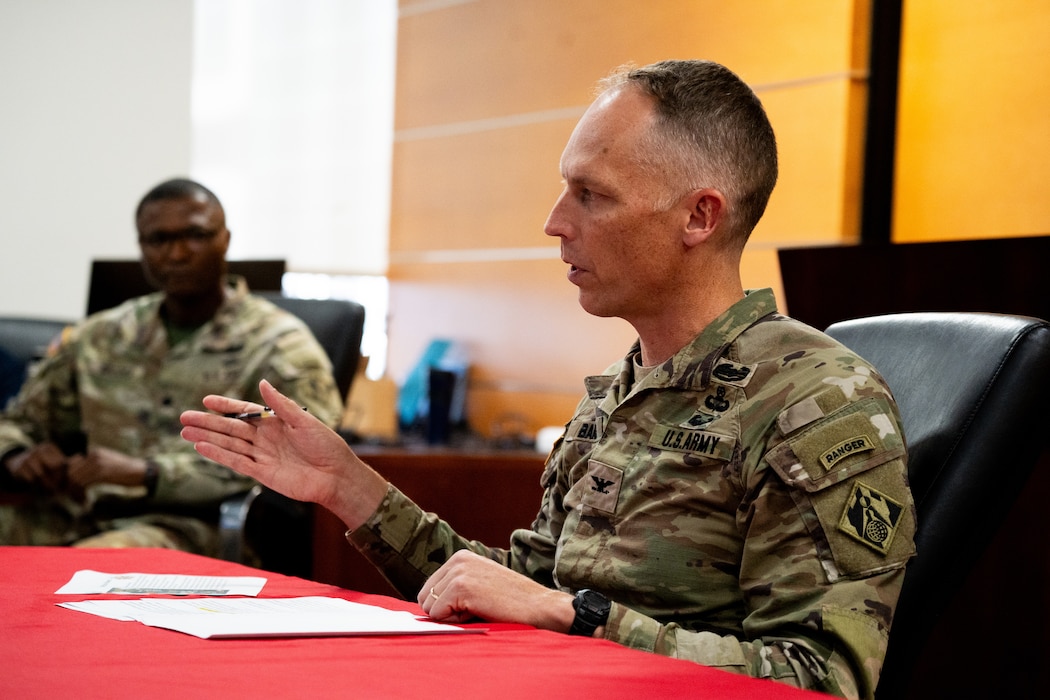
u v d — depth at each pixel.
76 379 3.29
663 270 1.56
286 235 6.40
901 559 1.31
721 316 1.55
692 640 1.25
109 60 6.57
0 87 6.34
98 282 3.98
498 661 1.06
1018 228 3.46
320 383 3.15
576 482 1.63
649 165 1.55
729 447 1.44
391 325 5.92
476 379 5.39
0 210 6.36
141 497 3.00
